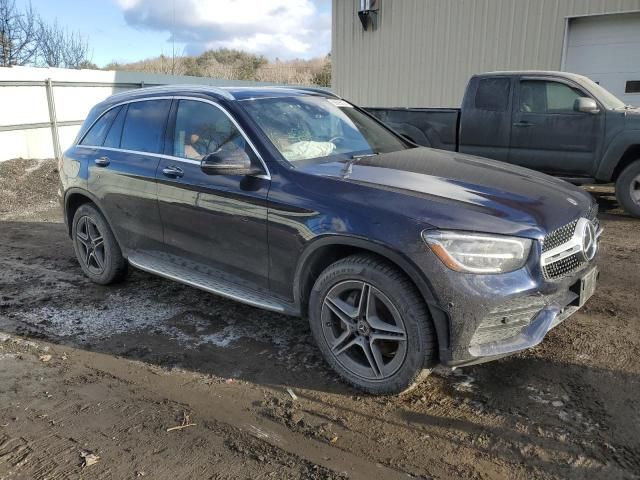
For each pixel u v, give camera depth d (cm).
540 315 298
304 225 326
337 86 1438
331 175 338
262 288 369
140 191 439
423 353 293
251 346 387
